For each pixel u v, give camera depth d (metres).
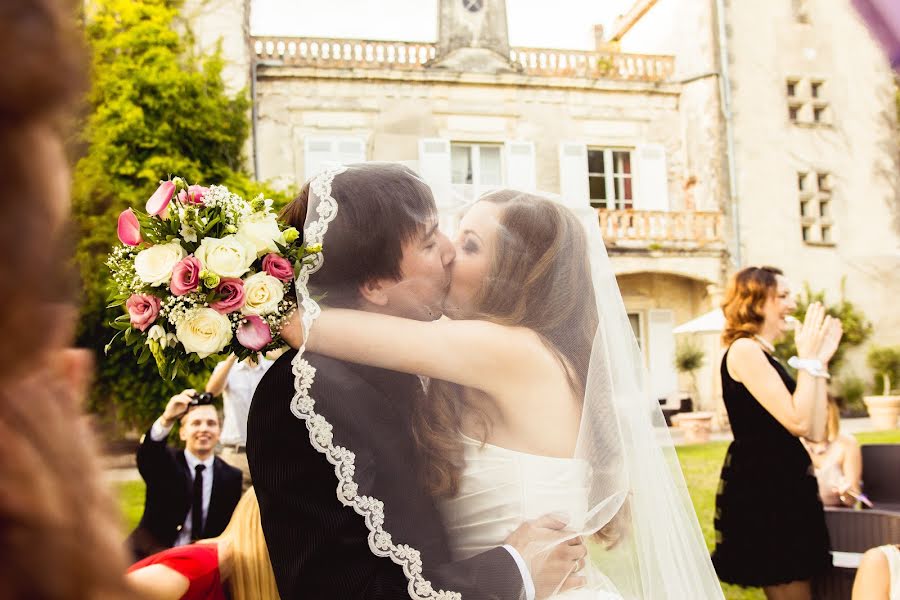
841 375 12.16
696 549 1.62
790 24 13.11
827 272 12.81
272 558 1.24
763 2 13.09
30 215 0.39
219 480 3.42
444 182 1.55
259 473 1.27
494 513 1.32
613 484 1.43
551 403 1.39
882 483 3.58
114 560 0.42
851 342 12.28
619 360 1.55
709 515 5.34
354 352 1.31
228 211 1.44
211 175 10.27
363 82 11.87
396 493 1.25
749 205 12.73
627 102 12.92
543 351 1.42
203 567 1.53
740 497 2.87
